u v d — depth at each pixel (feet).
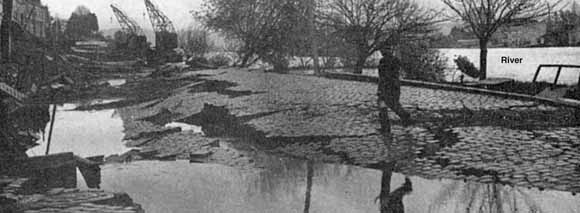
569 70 89.40
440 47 103.09
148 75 121.19
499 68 93.66
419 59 93.97
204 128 47.70
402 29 97.76
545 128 38.78
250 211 22.94
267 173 29.99
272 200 24.56
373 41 104.68
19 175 28.35
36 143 42.19
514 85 65.51
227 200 24.61
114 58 183.32
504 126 40.19
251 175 29.63
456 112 47.11
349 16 104.17
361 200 24.22
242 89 73.31
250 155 35.06
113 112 62.95
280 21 116.98
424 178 27.48
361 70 105.09
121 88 91.40
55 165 29.68
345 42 106.63
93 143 42.24
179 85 91.35
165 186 27.48
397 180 27.37
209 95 71.05
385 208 22.94
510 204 22.77
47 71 93.40
